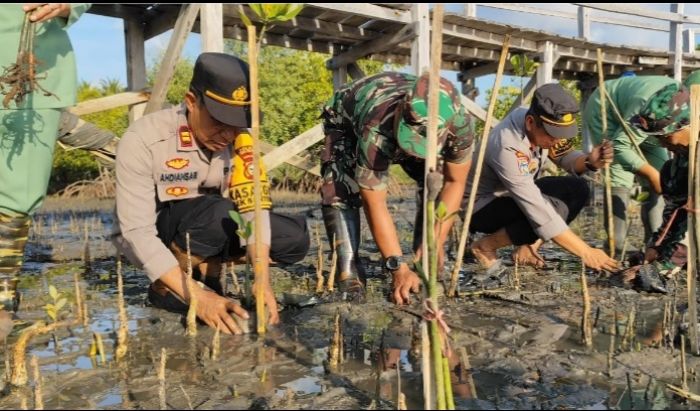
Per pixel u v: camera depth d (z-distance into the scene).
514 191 3.84
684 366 2.23
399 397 1.95
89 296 3.73
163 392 2.08
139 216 2.86
